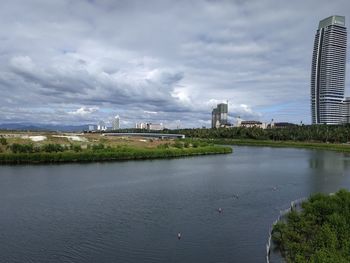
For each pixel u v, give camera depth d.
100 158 163.25
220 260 48.84
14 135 190.00
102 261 48.62
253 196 87.12
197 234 58.75
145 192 91.50
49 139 190.12
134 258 49.53
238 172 129.88
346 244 41.56
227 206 76.88
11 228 61.38
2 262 48.06
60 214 70.06
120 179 111.56
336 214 51.09
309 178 116.25
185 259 49.22
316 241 45.59
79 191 92.31
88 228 61.59
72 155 157.00
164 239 56.53
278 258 48.19
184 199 83.50
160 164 153.75
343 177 118.88
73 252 51.38
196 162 163.62
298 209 72.00
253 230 60.47
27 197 84.81
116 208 74.94
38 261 48.50
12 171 126.38
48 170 130.12
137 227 62.25
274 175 122.69
